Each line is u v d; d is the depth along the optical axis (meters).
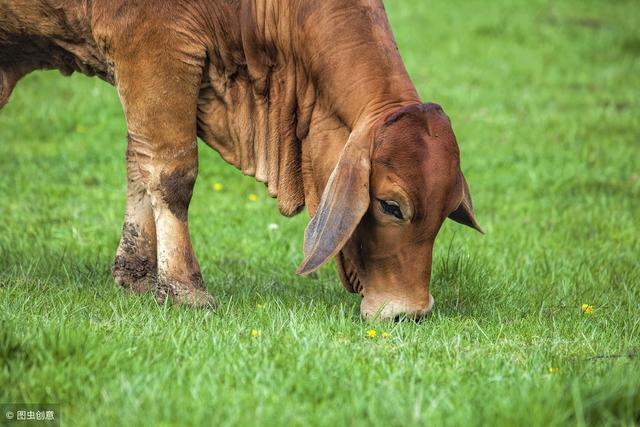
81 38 10.95
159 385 7.64
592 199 17.59
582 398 7.58
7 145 19.20
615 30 31.84
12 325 8.61
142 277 11.45
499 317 10.65
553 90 25.75
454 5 33.62
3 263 12.42
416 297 9.77
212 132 11.12
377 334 9.51
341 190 9.40
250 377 8.02
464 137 21.42
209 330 9.36
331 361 8.34
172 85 10.45
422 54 27.88
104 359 8.16
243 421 7.08
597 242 15.12
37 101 21.59
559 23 32.56
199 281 10.89
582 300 11.98
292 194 10.93
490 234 15.46
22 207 15.90
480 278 12.38
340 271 10.63
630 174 19.27
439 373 8.22
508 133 21.77
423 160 9.32
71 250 13.59
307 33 10.24
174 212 10.80
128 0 10.30
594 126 22.52
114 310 9.79
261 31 10.55
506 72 26.98
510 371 8.40
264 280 12.59
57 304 10.14
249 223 15.72
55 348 8.16
